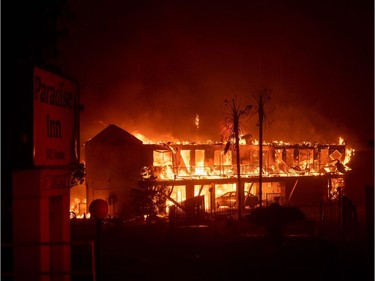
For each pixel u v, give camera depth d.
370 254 13.34
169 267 15.78
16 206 9.18
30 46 11.33
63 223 10.39
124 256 17.47
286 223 16.05
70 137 10.59
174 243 20.06
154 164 35.38
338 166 39.94
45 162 9.28
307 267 14.27
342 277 13.75
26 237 9.16
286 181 38.94
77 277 13.56
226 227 21.83
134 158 34.12
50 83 9.57
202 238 20.62
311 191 39.44
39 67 9.12
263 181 37.94
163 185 33.84
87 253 17.17
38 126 9.02
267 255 15.19
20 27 11.00
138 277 14.48
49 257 9.67
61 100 10.09
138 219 30.17
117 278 14.30
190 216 25.00
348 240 20.22
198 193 36.19
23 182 9.21
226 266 15.05
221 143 38.00
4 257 10.17
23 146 8.72
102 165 34.28
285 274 13.86
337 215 30.11
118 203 33.47
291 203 37.59
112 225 26.89
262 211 16.25
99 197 34.12
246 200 36.66
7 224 10.22
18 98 8.77
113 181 33.94
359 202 32.78
